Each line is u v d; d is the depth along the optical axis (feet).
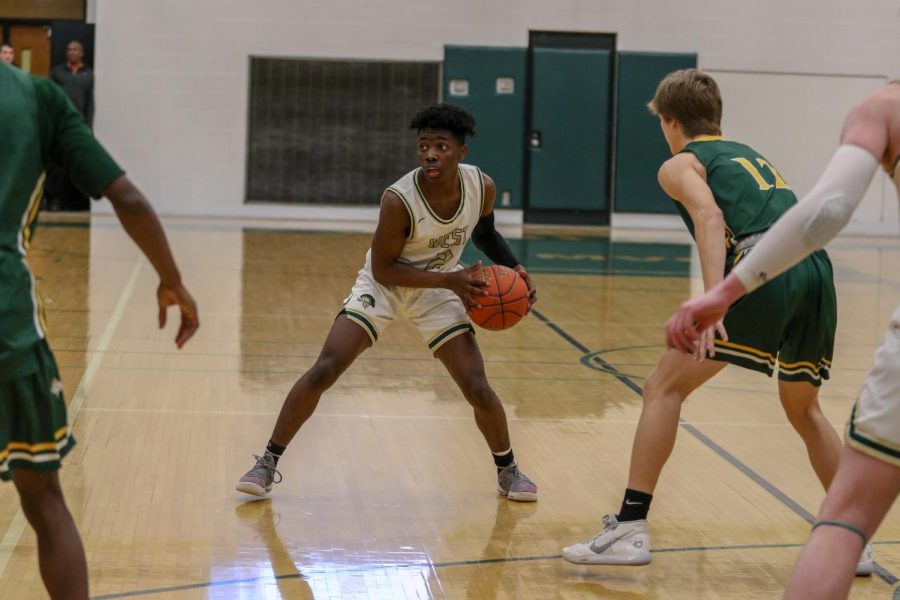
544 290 48.57
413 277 18.94
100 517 18.08
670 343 11.12
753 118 81.56
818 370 16.47
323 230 72.23
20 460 11.46
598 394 28.71
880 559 17.03
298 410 19.24
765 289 15.49
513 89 80.02
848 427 11.06
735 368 32.55
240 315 38.93
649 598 15.40
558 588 15.69
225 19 78.74
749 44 80.89
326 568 16.19
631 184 81.20
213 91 79.10
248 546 16.99
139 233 11.76
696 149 16.67
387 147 80.59
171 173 79.51
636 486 16.14
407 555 16.84
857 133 10.86
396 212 18.61
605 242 70.54
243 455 22.00
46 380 11.51
